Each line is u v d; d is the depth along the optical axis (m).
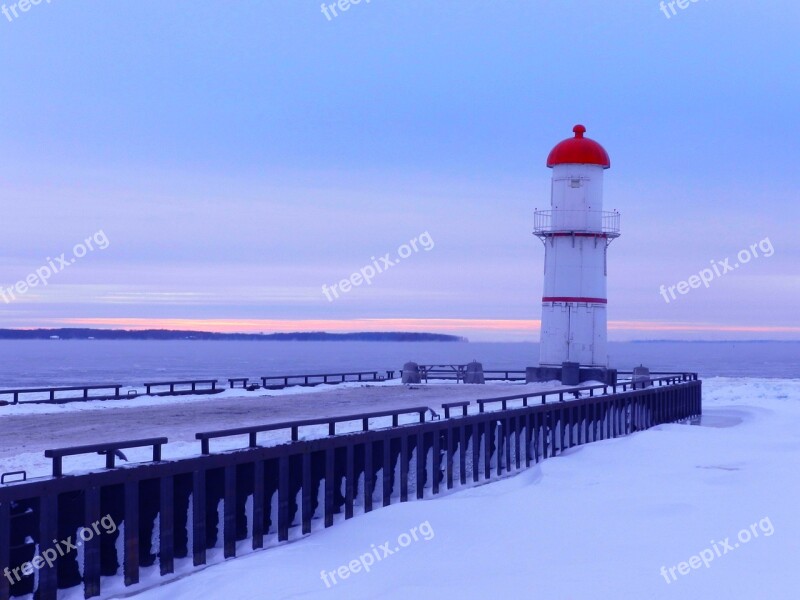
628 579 12.22
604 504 17.09
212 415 24.33
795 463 21.34
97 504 12.57
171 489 13.68
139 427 20.89
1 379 92.06
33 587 11.88
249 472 15.29
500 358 194.62
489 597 11.70
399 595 11.88
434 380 46.75
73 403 28.59
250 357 197.00
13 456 15.91
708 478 19.72
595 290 42.53
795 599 11.23
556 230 42.41
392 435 18.83
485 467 22.88
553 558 13.48
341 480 17.50
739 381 72.31
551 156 43.00
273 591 12.34
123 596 12.63
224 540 14.58
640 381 35.66
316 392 35.94
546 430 26.59
